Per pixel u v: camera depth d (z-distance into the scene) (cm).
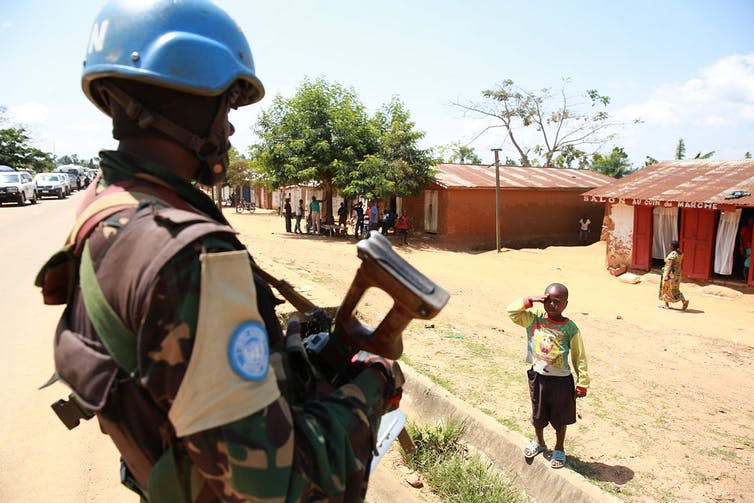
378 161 2300
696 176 1848
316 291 725
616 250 1869
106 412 101
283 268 1074
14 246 1391
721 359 875
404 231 2391
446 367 642
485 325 940
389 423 191
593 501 373
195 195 116
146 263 94
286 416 98
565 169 3291
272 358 117
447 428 460
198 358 90
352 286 127
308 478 101
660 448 487
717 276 1656
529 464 425
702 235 1658
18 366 545
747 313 1323
